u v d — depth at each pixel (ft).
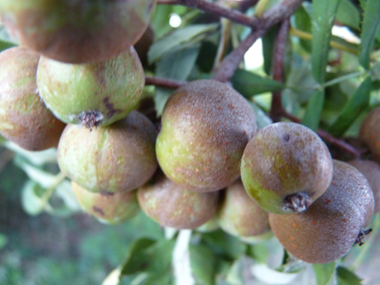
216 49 0.46
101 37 0.19
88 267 1.65
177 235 0.54
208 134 0.28
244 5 0.46
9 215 1.81
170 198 0.35
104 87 0.25
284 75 0.46
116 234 1.67
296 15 0.47
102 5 0.18
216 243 0.54
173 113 0.30
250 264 0.59
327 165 0.24
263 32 0.38
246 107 0.30
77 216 1.93
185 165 0.29
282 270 0.38
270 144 0.24
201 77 0.38
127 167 0.31
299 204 0.24
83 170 0.31
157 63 0.41
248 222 0.36
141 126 0.32
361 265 0.55
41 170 0.68
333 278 0.37
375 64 0.37
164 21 0.53
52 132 0.33
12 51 0.32
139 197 0.37
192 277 0.52
